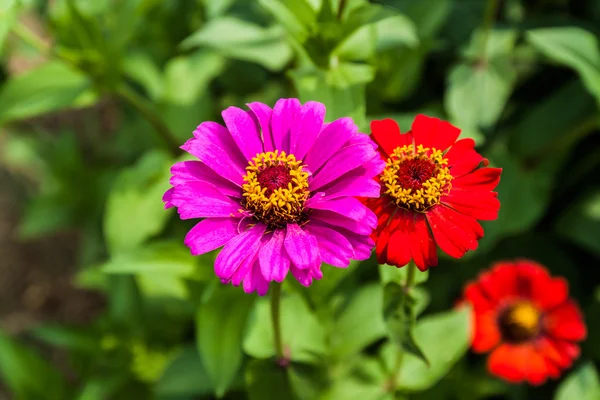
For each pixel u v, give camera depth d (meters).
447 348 0.46
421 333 0.47
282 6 0.43
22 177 0.86
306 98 0.44
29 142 0.73
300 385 0.44
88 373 0.58
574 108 0.54
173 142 0.55
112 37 0.51
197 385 0.50
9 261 0.83
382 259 0.36
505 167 0.54
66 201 0.70
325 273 0.41
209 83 0.63
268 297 0.45
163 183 0.52
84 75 0.53
